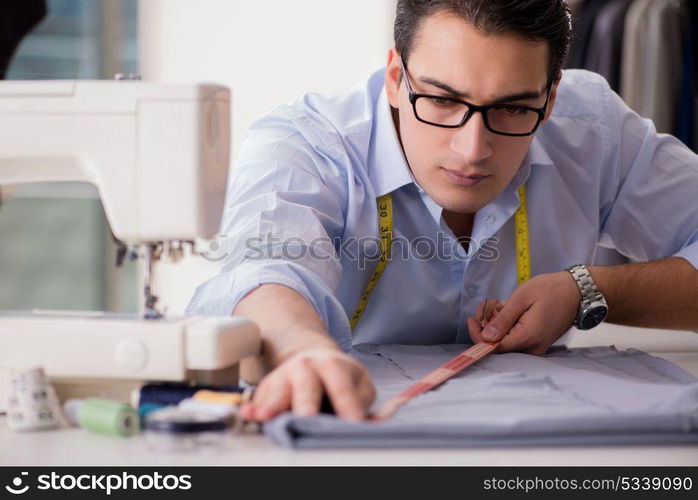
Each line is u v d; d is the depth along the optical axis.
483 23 1.68
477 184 1.81
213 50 5.01
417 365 1.71
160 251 1.48
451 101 1.75
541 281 1.94
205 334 1.31
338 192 1.99
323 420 1.14
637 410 1.25
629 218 2.33
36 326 1.35
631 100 4.13
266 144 1.95
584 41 4.24
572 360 1.80
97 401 1.27
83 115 1.42
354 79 5.02
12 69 5.24
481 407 1.28
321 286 1.64
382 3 4.93
